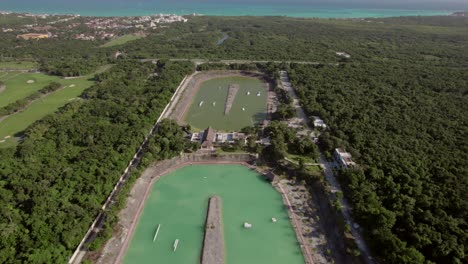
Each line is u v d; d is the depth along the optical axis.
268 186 137.62
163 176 143.00
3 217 106.31
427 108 183.25
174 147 152.62
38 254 92.50
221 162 152.25
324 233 113.44
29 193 118.31
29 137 156.25
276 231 115.19
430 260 92.69
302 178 138.62
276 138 157.00
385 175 128.50
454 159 134.25
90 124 171.12
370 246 102.12
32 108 198.25
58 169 132.00
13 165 135.38
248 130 169.38
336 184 131.12
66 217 106.81
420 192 116.56
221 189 135.75
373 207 110.12
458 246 92.19
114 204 117.62
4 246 97.38
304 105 198.62
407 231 102.12
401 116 174.75
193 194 132.75
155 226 116.44
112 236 109.50
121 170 136.25
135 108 192.38
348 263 99.31
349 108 188.38
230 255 105.69
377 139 152.25
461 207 107.44
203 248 107.25
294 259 104.75
